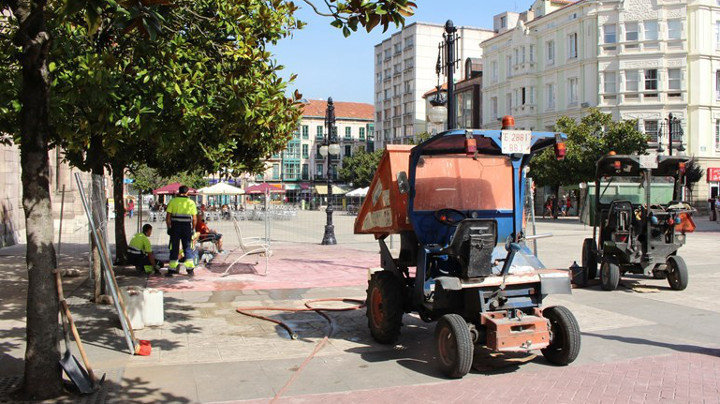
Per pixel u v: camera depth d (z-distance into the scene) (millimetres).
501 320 5418
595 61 42219
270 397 4977
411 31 76188
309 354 6332
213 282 11320
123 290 7473
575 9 43500
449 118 10836
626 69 41000
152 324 7613
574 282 10766
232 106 6836
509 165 6703
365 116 98562
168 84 6426
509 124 6078
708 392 5055
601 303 9094
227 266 13812
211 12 7652
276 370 5738
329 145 21203
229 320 8016
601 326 7535
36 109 4785
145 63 6703
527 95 47844
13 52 6973
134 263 12211
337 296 9938
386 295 6523
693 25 39719
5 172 17469
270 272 12891
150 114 6367
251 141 7664
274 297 9812
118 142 7812
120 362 5953
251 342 6832
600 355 6207
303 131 94500
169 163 12297
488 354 6281
